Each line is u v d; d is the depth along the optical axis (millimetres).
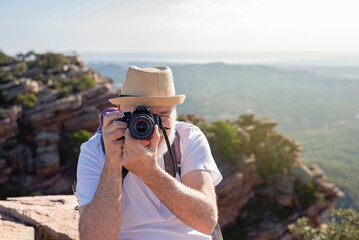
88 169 1976
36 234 3088
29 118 65562
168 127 1978
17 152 61344
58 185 59000
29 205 3535
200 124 61031
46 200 3758
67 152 63344
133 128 1634
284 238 57000
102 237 1712
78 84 77438
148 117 1646
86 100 71750
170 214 2061
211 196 1979
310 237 10500
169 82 1974
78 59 103875
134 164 1695
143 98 1858
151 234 1989
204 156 2141
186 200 1775
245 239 55656
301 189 63000
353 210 10523
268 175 65188
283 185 62844
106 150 1738
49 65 93812
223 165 58000
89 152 2033
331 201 63250
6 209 3389
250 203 61719
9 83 73750
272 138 69250
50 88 77625
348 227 10078
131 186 2029
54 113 66750
